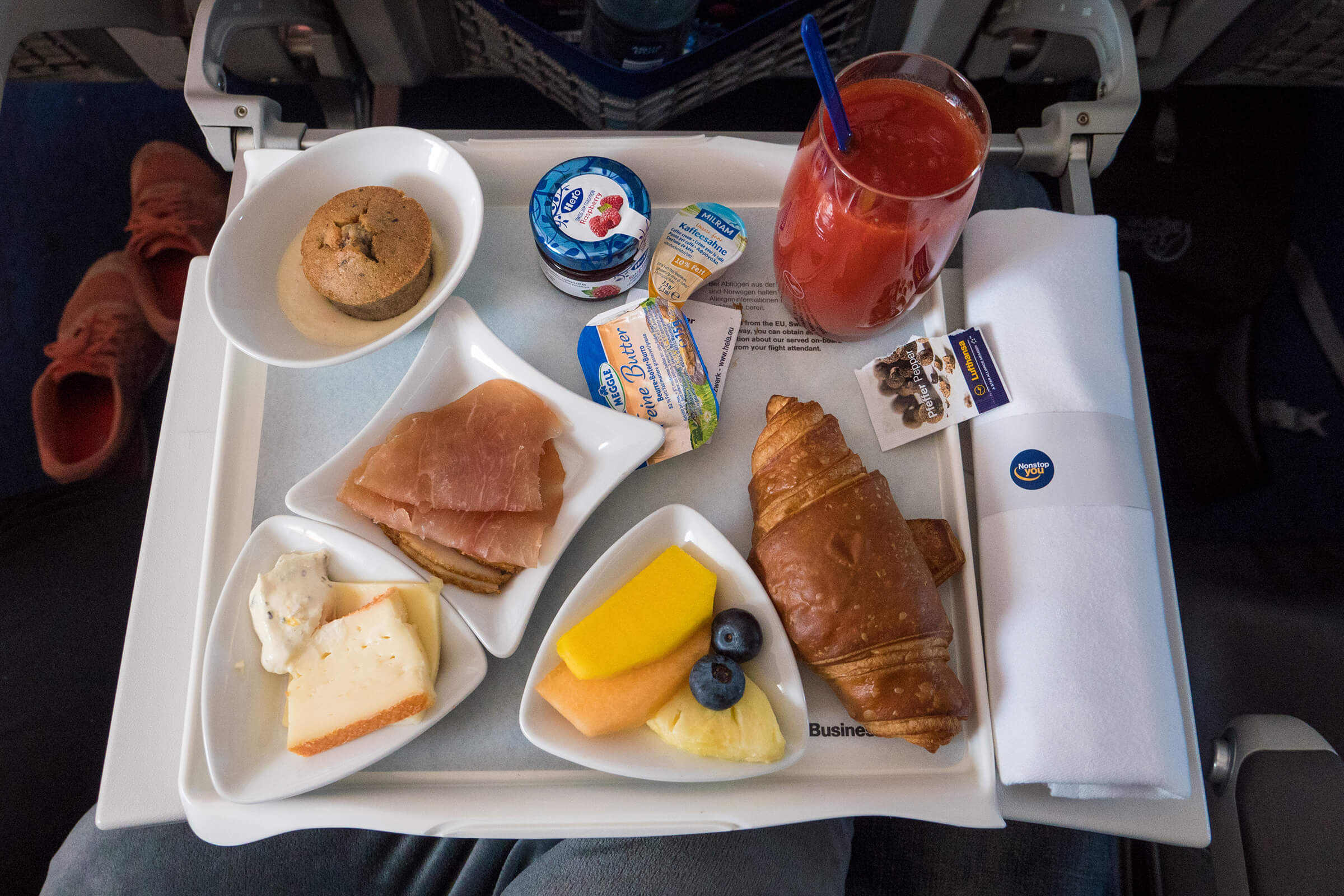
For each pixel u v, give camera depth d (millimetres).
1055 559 774
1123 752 716
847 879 988
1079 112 983
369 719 694
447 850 971
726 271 935
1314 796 812
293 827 704
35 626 1111
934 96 745
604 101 1206
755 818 711
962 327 931
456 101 1515
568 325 908
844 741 762
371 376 874
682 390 843
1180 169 1649
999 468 819
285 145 953
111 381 1510
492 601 772
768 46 1187
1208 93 1674
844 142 695
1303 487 1592
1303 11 1282
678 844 845
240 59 1276
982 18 1204
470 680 728
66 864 941
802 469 770
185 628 798
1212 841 872
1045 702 731
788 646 750
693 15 1046
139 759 749
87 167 1664
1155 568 794
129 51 1284
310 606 730
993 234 902
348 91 1369
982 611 817
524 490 768
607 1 991
